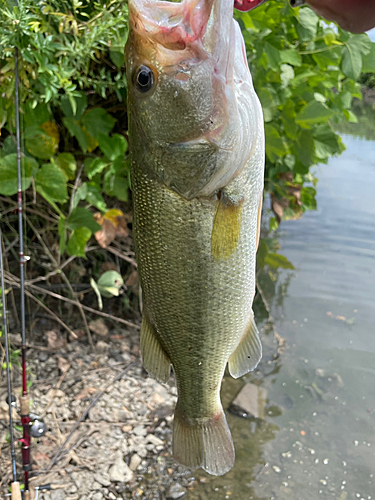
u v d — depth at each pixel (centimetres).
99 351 85
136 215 40
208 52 37
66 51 63
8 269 83
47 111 71
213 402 45
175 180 38
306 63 90
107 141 76
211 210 39
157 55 37
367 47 81
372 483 67
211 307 41
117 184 80
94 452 67
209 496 64
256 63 80
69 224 76
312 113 81
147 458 67
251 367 44
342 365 91
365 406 81
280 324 103
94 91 76
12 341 81
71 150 85
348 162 226
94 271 91
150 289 41
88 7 66
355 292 115
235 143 38
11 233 83
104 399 75
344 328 102
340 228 147
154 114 38
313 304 110
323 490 66
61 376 79
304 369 90
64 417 71
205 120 37
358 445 73
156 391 78
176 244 39
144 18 37
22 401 57
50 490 61
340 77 97
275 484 66
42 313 88
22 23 55
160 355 44
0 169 68
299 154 89
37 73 62
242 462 70
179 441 46
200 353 42
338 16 42
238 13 72
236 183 39
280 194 97
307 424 77
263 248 93
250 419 77
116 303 95
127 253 91
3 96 64
